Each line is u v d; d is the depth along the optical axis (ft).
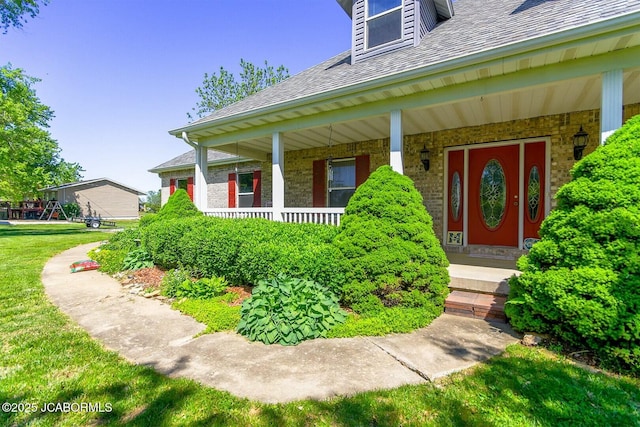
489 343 10.39
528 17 14.64
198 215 24.80
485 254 21.24
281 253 14.07
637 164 10.05
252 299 12.42
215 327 11.79
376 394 7.59
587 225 10.00
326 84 19.65
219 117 22.67
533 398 7.36
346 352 9.89
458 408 7.04
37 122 65.31
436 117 19.60
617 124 11.70
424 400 7.34
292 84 24.76
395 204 13.99
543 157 19.86
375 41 21.76
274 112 19.45
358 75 18.44
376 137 25.27
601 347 9.07
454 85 15.06
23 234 49.47
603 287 9.12
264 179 33.94
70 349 10.04
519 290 11.31
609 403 7.17
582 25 10.75
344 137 25.17
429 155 23.45
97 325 12.26
